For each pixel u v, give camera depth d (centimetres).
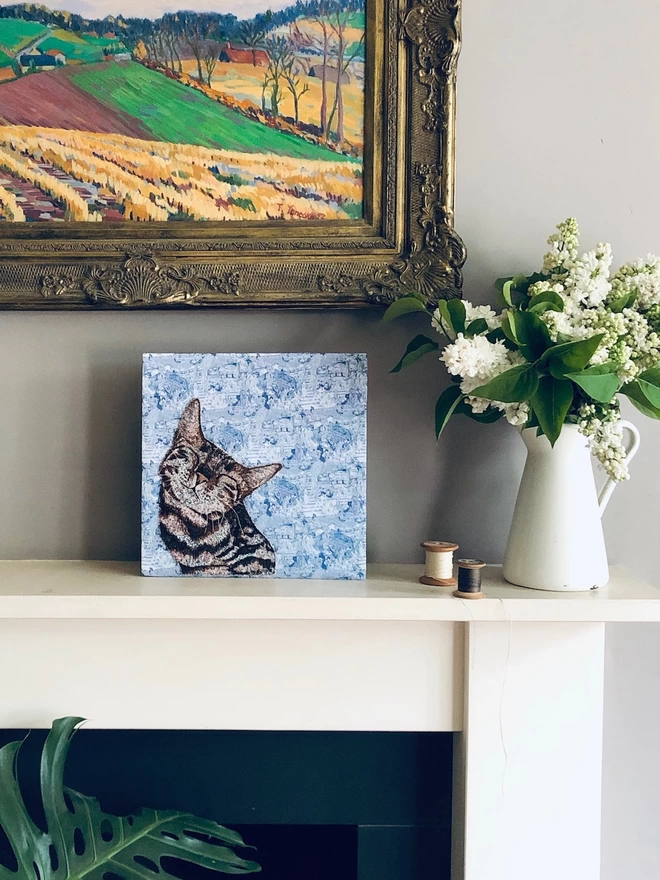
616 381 73
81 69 96
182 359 91
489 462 98
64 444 98
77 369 98
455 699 89
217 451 90
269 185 96
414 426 98
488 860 87
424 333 97
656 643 98
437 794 94
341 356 90
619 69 97
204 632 88
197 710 89
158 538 90
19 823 83
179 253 95
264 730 94
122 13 96
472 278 98
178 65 96
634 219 97
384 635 88
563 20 97
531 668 87
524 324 76
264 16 96
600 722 87
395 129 95
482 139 97
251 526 90
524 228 97
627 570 95
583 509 83
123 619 88
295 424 90
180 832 86
